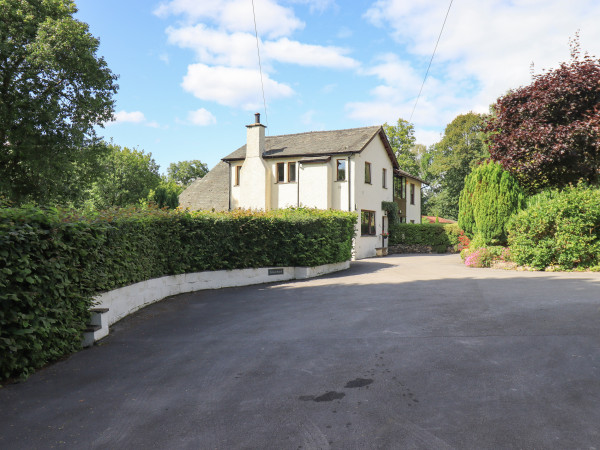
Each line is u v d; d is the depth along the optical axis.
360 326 6.48
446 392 3.78
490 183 15.72
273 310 8.14
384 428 3.14
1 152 18.23
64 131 19.22
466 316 6.76
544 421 3.16
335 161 23.12
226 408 3.63
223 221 11.55
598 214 12.51
